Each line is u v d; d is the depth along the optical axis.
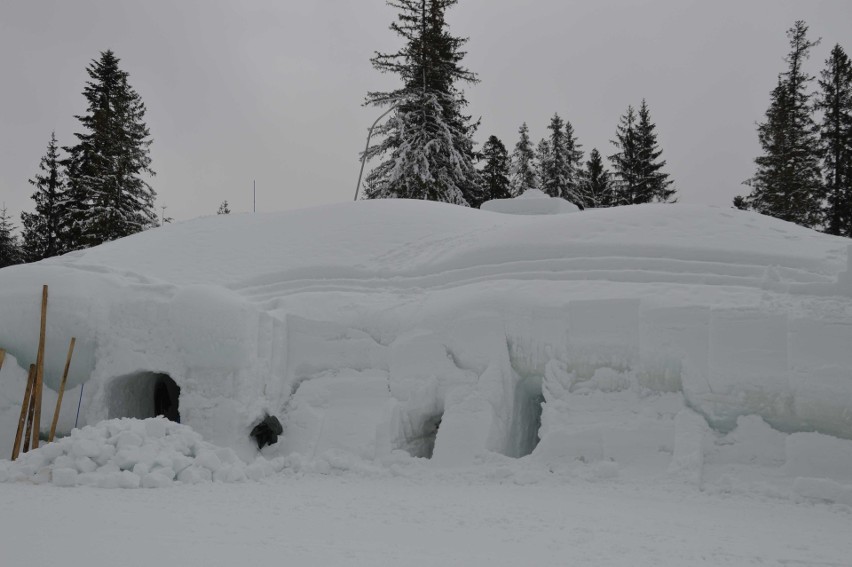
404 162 33.00
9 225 51.97
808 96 40.75
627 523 7.29
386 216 18.03
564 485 9.73
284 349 13.23
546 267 13.49
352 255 16.03
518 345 12.18
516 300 12.44
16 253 48.66
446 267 14.50
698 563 5.70
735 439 10.32
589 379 11.62
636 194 47.81
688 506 8.49
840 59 38.28
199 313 12.39
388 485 9.89
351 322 13.32
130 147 39.12
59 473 9.10
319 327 13.36
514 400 12.15
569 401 11.47
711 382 10.59
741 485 9.46
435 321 12.75
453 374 12.23
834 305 10.52
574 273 13.09
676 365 11.05
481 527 6.88
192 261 17.08
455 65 37.19
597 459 10.58
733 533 7.00
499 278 13.62
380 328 13.14
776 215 38.25
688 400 10.84
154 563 5.13
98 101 38.38
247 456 11.91
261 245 17.45
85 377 12.95
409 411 12.08
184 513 7.22
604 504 8.44
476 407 11.62
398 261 15.43
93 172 37.22
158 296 13.09
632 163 48.69
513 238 14.47
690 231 13.70
